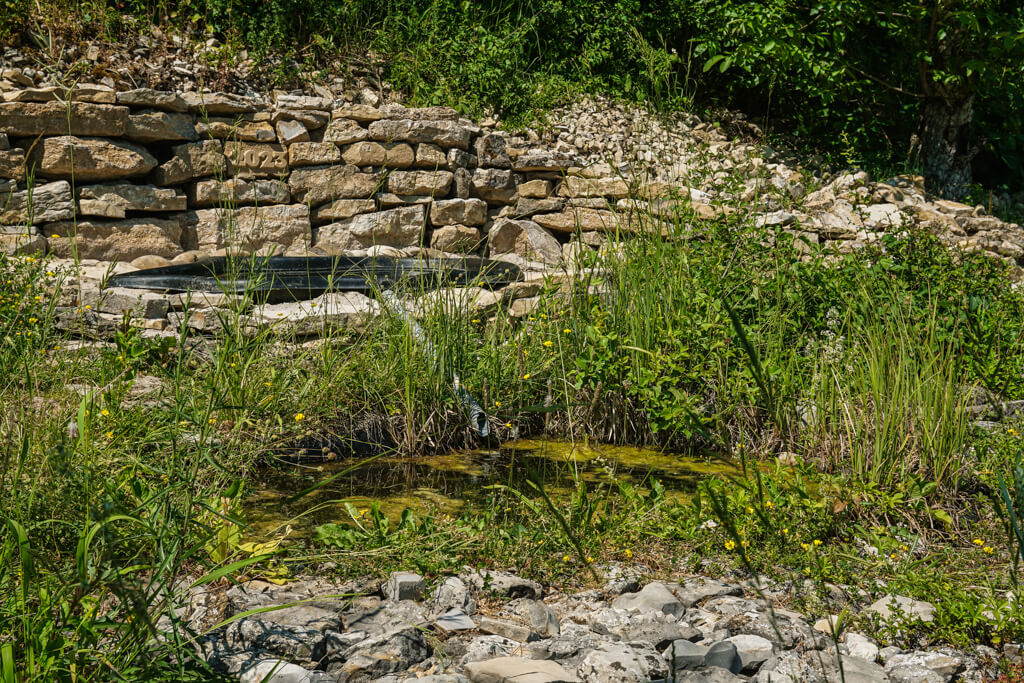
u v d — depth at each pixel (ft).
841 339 18.28
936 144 39.65
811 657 9.74
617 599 10.94
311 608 9.87
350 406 17.37
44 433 11.53
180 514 9.41
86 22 27.68
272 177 27.37
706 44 37.35
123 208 24.99
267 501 13.53
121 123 24.90
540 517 12.57
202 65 28.32
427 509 13.64
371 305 19.58
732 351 18.02
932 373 16.40
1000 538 13.32
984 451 15.19
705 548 12.17
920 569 11.98
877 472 14.87
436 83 33.60
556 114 34.73
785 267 21.20
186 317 13.83
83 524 9.39
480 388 18.51
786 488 13.52
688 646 9.68
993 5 36.37
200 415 13.37
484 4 38.40
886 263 22.31
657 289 19.83
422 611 10.12
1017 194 46.06
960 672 9.64
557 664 9.05
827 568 11.68
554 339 19.58
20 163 23.70
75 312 18.75
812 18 37.47
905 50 40.14
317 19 33.04
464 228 29.55
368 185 28.48
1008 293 22.65
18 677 7.36
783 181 33.09
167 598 8.21
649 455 17.63
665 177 31.99
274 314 19.77
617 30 39.47
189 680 8.11
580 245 21.59
